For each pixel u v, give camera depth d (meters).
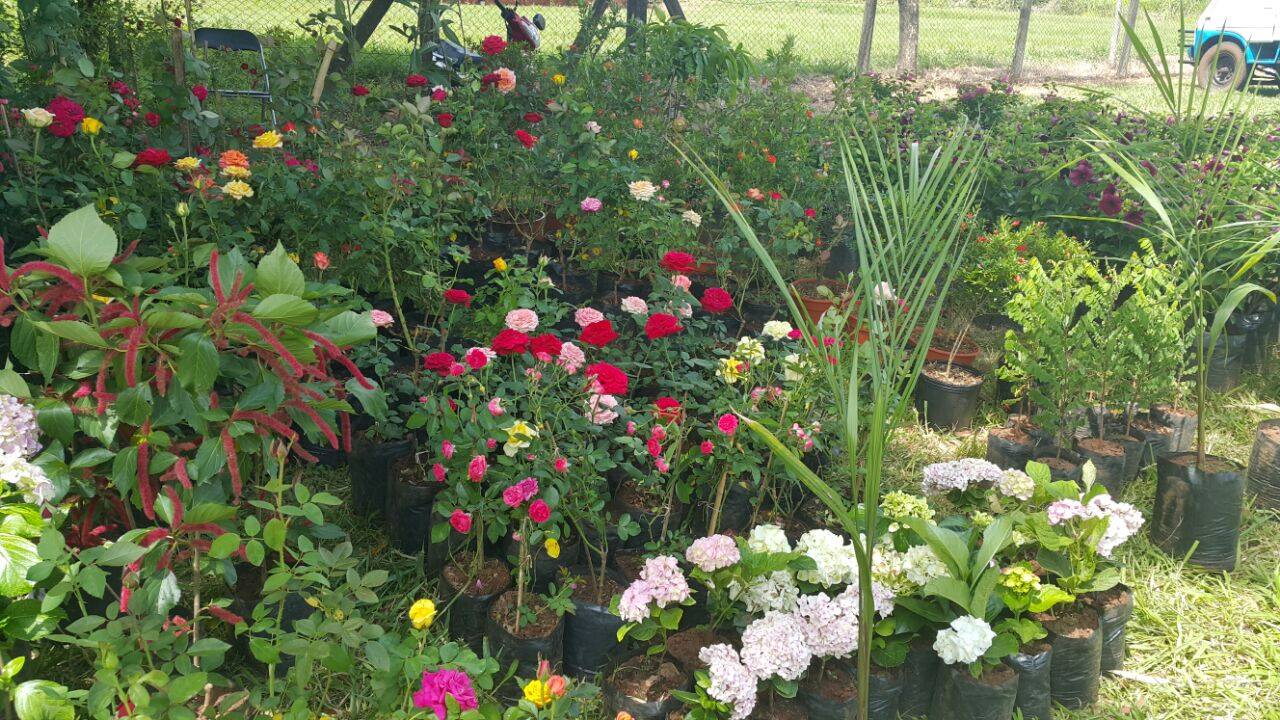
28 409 1.83
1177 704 2.53
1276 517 3.47
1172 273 3.52
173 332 1.90
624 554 2.72
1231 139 5.62
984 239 4.58
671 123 5.27
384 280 3.67
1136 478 3.64
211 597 2.39
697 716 2.08
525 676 2.32
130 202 3.06
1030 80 14.38
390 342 3.17
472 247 4.70
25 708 1.57
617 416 2.73
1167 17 19.31
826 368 1.78
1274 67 11.63
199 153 3.64
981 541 2.57
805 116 5.50
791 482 3.00
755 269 4.38
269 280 1.91
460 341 3.71
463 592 2.46
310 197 3.36
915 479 3.59
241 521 2.50
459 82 5.02
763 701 2.25
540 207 4.71
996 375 4.24
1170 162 4.49
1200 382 3.04
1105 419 3.79
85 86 3.27
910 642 2.41
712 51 5.89
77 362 1.90
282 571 1.86
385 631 2.51
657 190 4.08
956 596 2.31
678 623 2.38
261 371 1.95
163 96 3.41
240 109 4.92
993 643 2.33
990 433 3.65
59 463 1.86
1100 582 2.54
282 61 4.40
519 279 3.17
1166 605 2.93
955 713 2.29
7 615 1.66
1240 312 4.45
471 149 4.38
